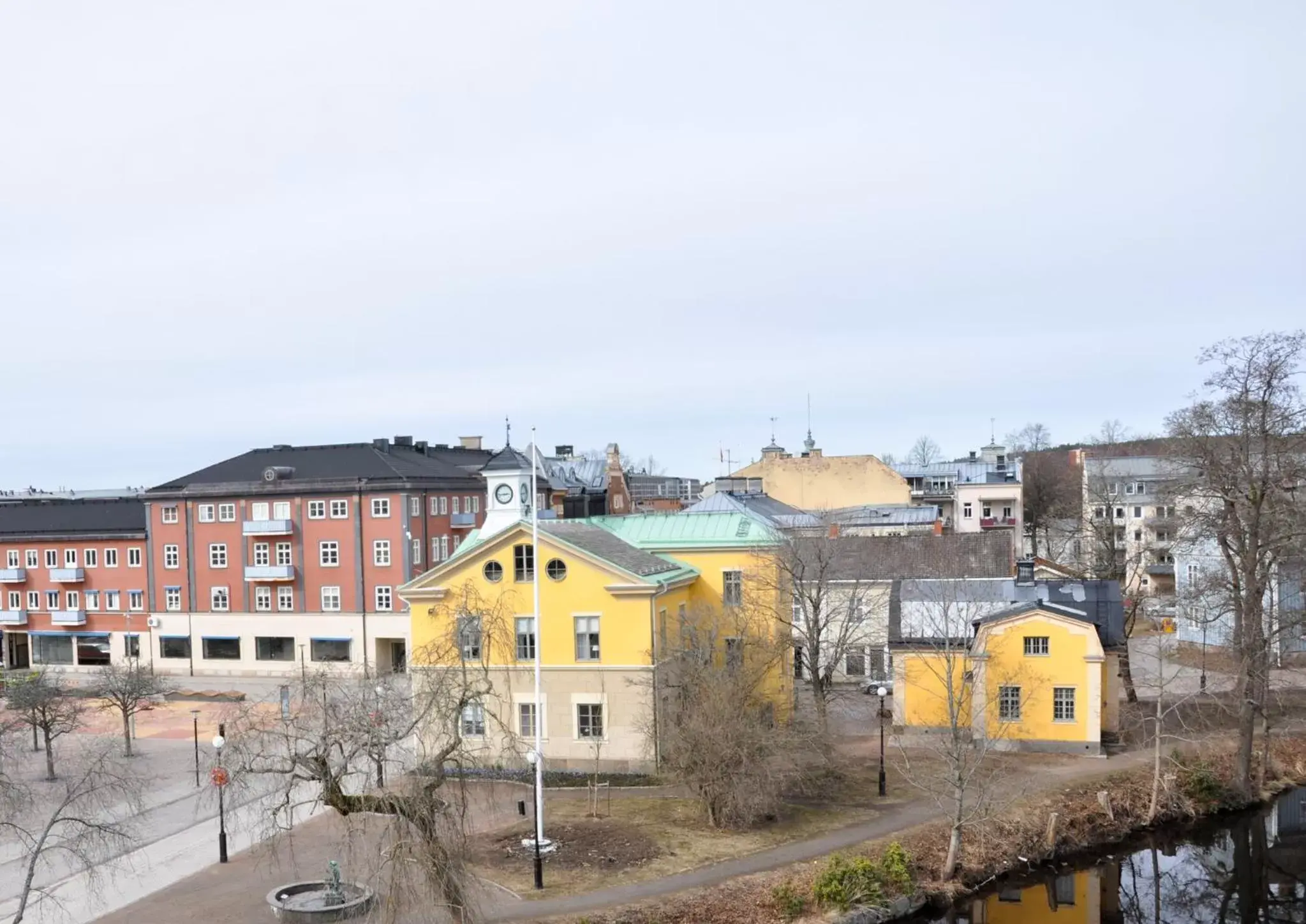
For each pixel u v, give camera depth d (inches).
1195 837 1812.3
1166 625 2992.1
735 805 1631.4
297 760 1176.2
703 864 1492.4
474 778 1845.5
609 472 4606.3
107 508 3540.8
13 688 2242.9
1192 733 2155.5
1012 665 2042.3
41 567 3481.8
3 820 1552.7
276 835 1336.1
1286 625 1966.0
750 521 2252.7
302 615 3196.4
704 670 1734.7
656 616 1927.9
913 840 1598.2
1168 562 3764.8
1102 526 3102.9
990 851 1609.3
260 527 3186.5
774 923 1359.5
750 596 2130.9
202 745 2313.0
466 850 1193.4
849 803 1753.2
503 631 1545.3
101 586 3417.8
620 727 1919.3
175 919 1307.8
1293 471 1902.1
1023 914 1573.6
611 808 1736.0
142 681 2349.9
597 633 1926.7
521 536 1945.1
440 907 1197.7
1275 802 1932.8
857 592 2437.3
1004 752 2037.4
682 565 2187.5
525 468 2235.5
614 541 2145.7
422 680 1598.2
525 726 1945.1
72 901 1378.0
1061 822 1708.9
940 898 1497.3
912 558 2819.9
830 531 3031.5
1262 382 1898.4
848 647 2257.6
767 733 1651.1
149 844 1616.6
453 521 3366.1
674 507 4894.2
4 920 1304.1
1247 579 1984.5
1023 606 2052.2
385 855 1239.5
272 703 2662.4
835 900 1405.0
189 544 3299.7
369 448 3403.1
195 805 1827.0
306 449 3454.7
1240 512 2041.1
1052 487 5334.6
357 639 3154.5
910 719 2124.8
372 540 3149.6
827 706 2096.5
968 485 4375.0
